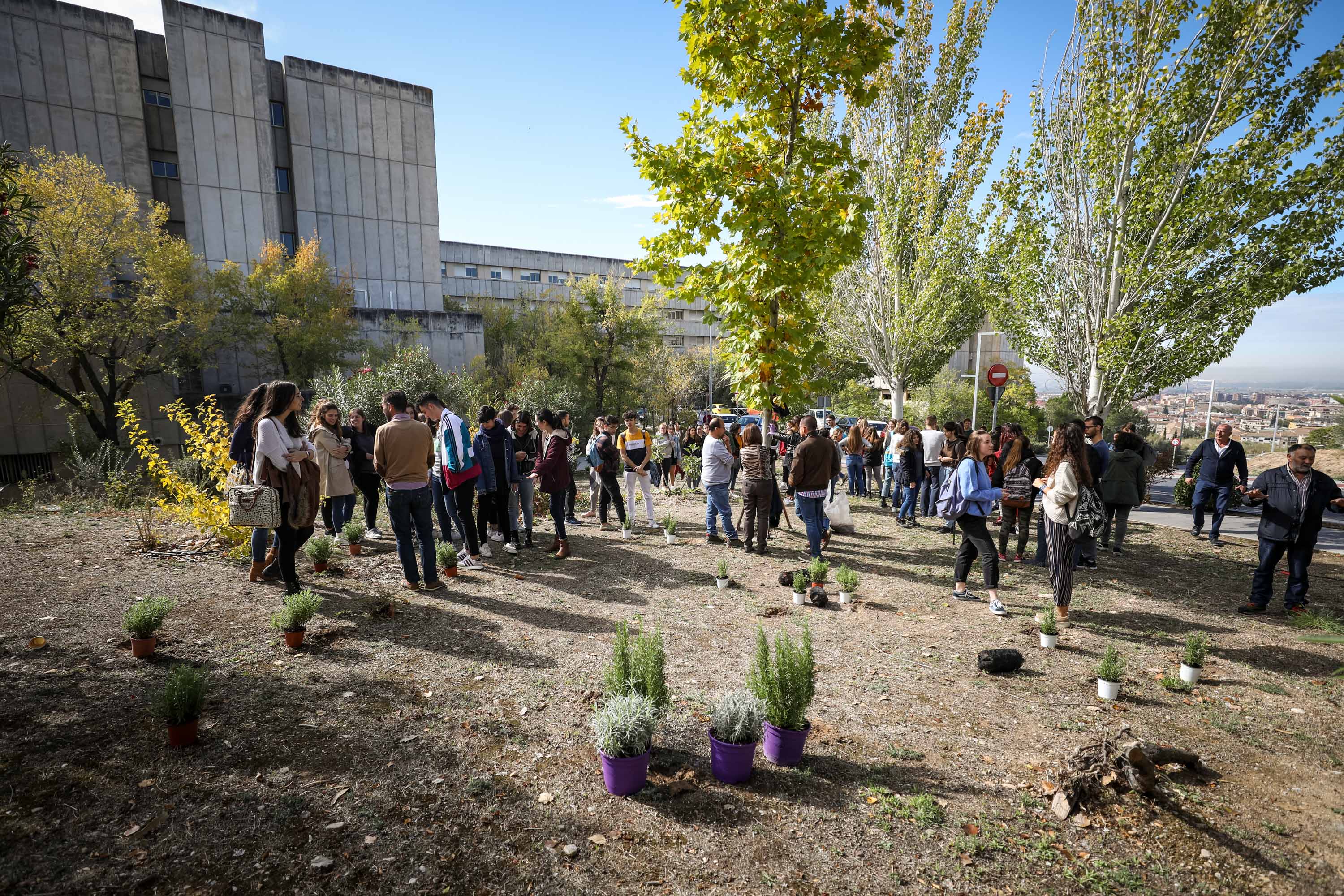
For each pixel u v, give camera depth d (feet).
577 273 204.44
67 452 64.64
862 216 23.67
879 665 15.65
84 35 97.86
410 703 12.55
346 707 12.23
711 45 22.61
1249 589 23.30
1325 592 22.89
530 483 27.04
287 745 10.73
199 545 23.52
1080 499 18.43
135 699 11.97
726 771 10.27
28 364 65.16
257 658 14.20
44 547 22.54
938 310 68.03
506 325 143.84
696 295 25.82
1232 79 39.75
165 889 7.43
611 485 29.25
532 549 26.86
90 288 65.72
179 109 104.94
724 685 14.16
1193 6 40.22
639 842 8.84
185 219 106.83
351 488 25.85
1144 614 20.06
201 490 23.63
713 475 28.27
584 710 12.63
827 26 22.30
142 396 84.79
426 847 8.50
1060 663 16.05
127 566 20.66
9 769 9.48
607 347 118.62
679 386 157.79
